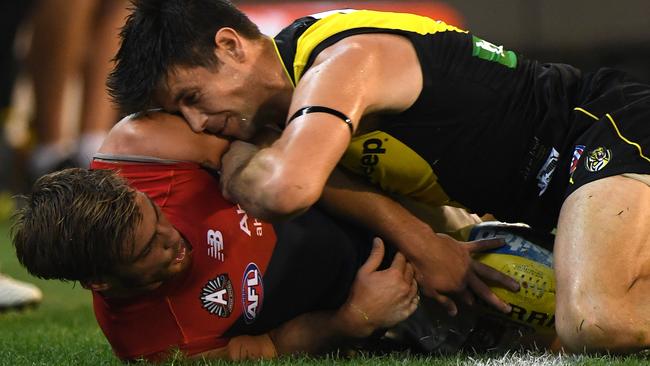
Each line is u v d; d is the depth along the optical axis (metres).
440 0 37.06
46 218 11.45
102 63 30.28
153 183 12.52
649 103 12.91
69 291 21.12
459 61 12.94
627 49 37.00
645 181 12.34
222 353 12.34
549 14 37.16
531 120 13.16
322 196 12.91
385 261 13.28
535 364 11.95
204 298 12.21
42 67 31.25
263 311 12.54
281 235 12.59
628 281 11.84
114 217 11.30
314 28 12.59
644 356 11.80
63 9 30.86
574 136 13.08
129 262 11.44
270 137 12.67
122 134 12.80
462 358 12.66
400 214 13.00
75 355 13.09
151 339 12.20
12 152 34.12
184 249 11.94
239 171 11.78
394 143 12.71
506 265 13.17
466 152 12.95
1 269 23.94
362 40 12.30
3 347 13.98
